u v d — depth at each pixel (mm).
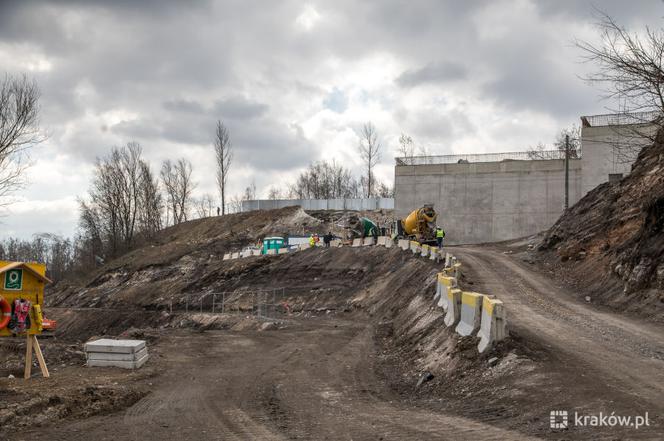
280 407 13352
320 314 39438
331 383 16359
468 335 15820
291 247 60375
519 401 11383
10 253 135500
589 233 35438
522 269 33312
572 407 10414
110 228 94500
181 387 16047
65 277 102188
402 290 34094
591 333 17016
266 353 22766
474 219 62719
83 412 12594
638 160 37031
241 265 59062
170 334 30125
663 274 21875
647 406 10039
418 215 45625
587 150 54219
